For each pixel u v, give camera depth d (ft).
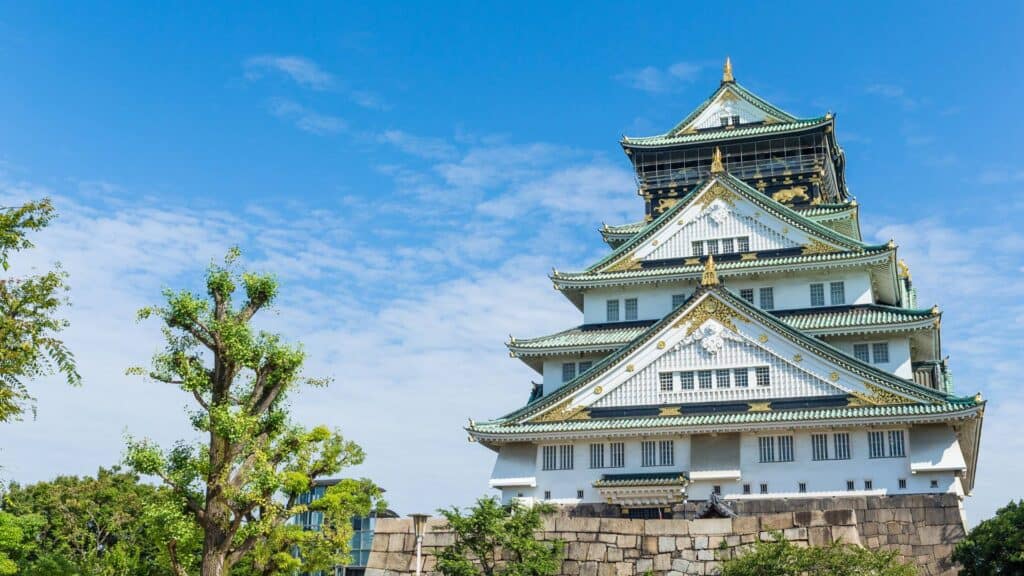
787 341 188.44
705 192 227.81
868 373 181.47
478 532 132.36
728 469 181.37
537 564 130.31
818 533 130.52
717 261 221.05
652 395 193.16
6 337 111.04
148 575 182.19
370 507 139.64
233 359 123.03
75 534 219.20
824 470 179.01
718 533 136.87
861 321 199.21
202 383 123.03
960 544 137.28
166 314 121.90
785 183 253.44
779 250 218.59
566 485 190.90
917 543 157.58
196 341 125.29
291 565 131.64
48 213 112.68
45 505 223.10
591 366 212.23
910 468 174.09
